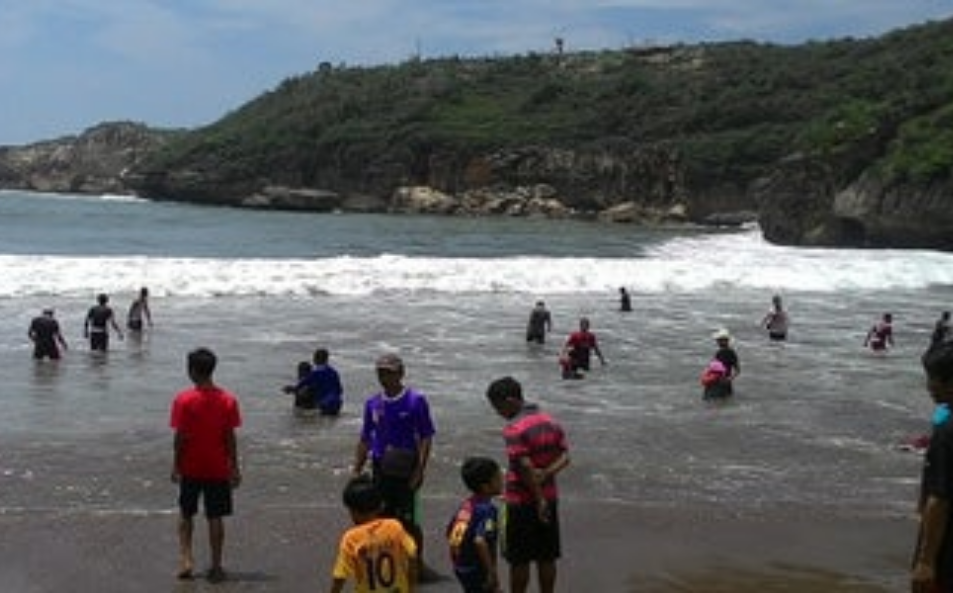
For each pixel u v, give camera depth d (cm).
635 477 1377
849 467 1464
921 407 1923
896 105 7144
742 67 14300
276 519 1156
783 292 3950
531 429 870
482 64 16688
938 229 6191
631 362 2389
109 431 1596
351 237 7044
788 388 2106
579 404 1897
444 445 1519
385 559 691
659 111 13338
